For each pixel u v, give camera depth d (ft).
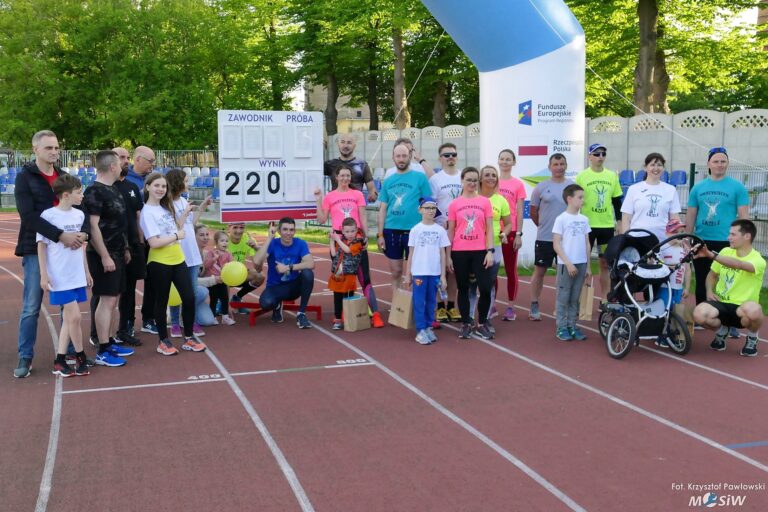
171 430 18.81
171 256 25.89
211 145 133.08
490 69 43.16
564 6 42.55
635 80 81.61
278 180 32.94
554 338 28.50
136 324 31.89
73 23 134.31
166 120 130.93
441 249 27.96
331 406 20.66
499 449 17.43
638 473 16.01
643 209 28.48
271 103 145.07
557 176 30.58
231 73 144.66
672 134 69.67
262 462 16.75
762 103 131.75
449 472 16.14
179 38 134.41
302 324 30.42
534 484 15.49
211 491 15.26
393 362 25.21
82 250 23.43
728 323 25.99
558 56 41.83
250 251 33.42
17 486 15.56
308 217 33.60
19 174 22.71
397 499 14.84
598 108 134.10
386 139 100.99
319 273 46.34
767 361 25.18
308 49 134.31
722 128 66.44
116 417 19.80
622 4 87.25
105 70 133.08
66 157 110.93
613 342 26.18
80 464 16.69
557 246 27.50
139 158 28.66
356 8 112.47
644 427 18.86
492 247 27.89
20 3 135.64
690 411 20.07
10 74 132.05
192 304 26.50
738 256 25.90
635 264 25.64
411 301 29.37
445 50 124.06
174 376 23.62
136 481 15.78
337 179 30.60
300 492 15.20
